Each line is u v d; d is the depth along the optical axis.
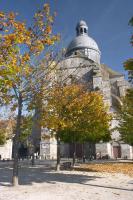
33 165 30.86
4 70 8.66
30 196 9.93
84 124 24.02
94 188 12.02
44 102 13.84
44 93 13.19
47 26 11.27
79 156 56.66
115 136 54.66
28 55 10.97
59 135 23.16
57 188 11.97
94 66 60.53
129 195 10.18
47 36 11.34
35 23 11.25
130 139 30.66
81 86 22.47
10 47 8.99
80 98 21.98
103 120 27.55
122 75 69.56
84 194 10.40
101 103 26.50
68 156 57.53
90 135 28.52
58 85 14.23
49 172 21.02
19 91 12.44
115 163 34.12
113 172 20.78
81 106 22.05
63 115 19.62
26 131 36.09
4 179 15.72
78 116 22.31
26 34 10.05
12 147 56.84
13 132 36.56
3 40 8.96
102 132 31.28
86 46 80.25
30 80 12.46
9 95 12.28
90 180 15.28
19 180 15.20
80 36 83.88
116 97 62.34
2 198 9.51
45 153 55.03
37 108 13.88
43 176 17.64
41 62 12.64
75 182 14.30
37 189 11.63
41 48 11.21
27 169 24.41
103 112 27.27
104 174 19.14
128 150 53.47
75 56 61.00
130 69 10.88
